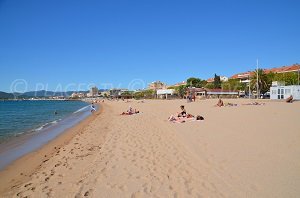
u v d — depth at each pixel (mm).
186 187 7020
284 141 10734
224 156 9320
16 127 27406
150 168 8875
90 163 10281
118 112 43094
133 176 8227
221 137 12656
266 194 6113
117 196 6809
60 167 10281
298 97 57938
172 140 13102
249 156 9031
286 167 7668
